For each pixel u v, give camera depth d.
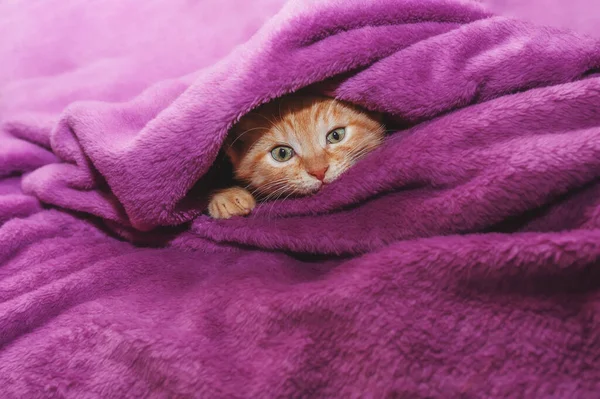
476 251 0.23
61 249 0.33
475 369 0.23
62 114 0.32
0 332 0.28
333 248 0.29
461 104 0.29
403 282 0.24
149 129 0.28
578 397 0.21
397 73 0.29
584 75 0.29
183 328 0.26
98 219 0.35
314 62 0.28
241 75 0.28
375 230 0.28
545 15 0.36
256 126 0.34
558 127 0.26
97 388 0.25
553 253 0.22
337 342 0.24
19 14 0.47
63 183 0.34
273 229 0.30
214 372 0.24
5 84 0.44
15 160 0.38
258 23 0.41
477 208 0.25
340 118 0.34
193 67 0.41
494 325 0.23
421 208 0.27
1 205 0.34
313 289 0.25
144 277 0.30
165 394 0.24
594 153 0.24
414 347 0.23
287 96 0.33
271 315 0.25
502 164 0.25
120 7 0.45
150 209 0.29
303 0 0.30
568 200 0.25
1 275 0.32
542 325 0.23
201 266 0.30
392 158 0.28
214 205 0.32
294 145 0.34
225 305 0.27
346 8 0.29
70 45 0.45
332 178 0.34
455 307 0.24
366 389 0.23
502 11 0.37
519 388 0.22
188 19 0.43
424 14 0.30
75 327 0.27
